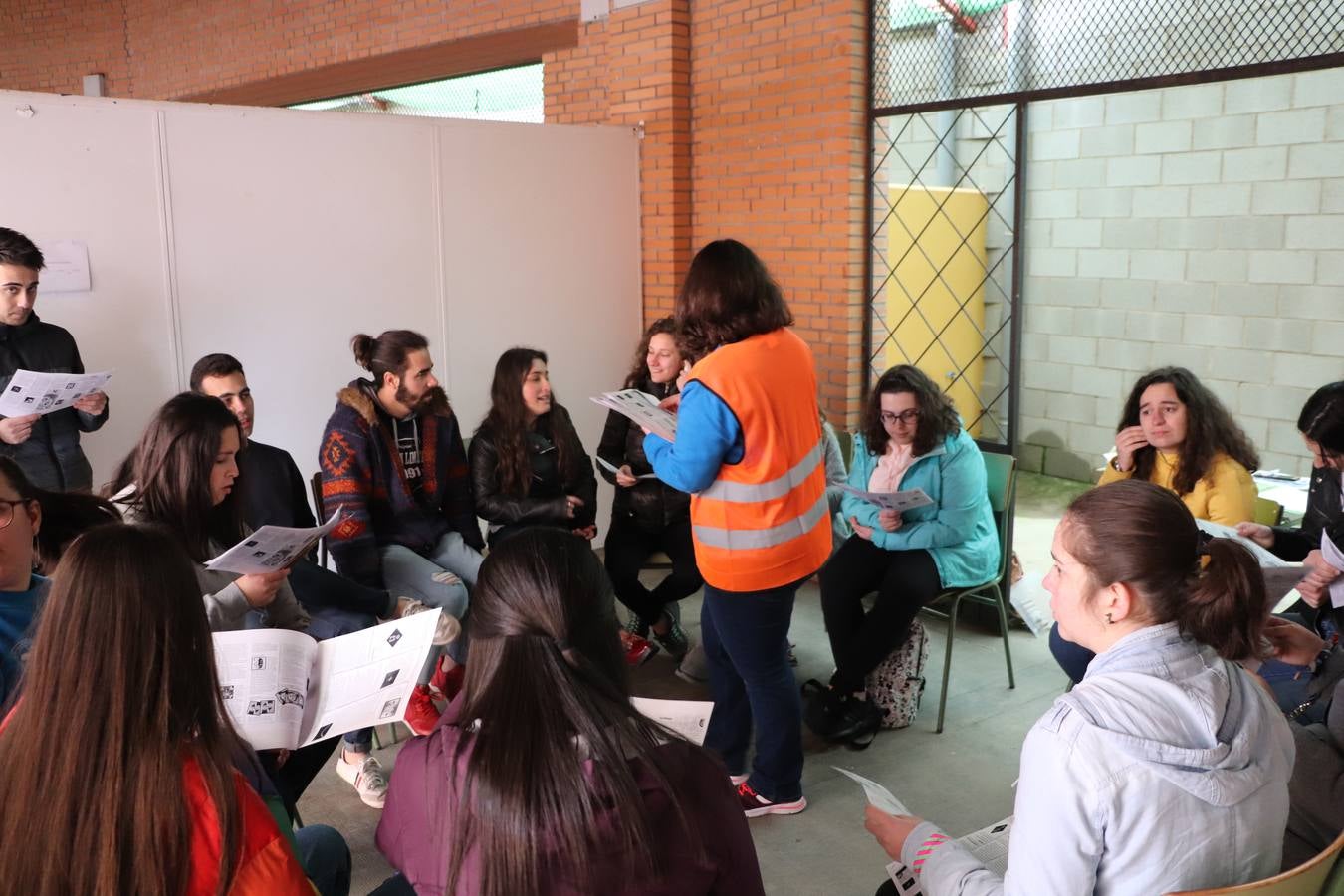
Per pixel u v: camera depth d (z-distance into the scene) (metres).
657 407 2.87
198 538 2.21
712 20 5.30
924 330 5.37
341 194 4.64
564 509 3.85
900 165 5.02
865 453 3.65
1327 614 2.46
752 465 2.57
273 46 8.13
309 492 4.75
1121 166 6.55
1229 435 3.13
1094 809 1.28
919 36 4.62
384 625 1.96
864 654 3.32
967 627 4.41
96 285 4.06
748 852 1.25
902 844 1.64
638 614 4.01
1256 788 1.33
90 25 9.61
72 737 1.10
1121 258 6.64
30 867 1.09
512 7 6.25
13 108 3.79
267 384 4.56
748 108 5.20
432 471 3.57
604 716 1.17
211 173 4.29
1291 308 5.89
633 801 1.13
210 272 4.34
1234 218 6.05
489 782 1.12
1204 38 3.75
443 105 7.28
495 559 1.22
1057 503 6.57
